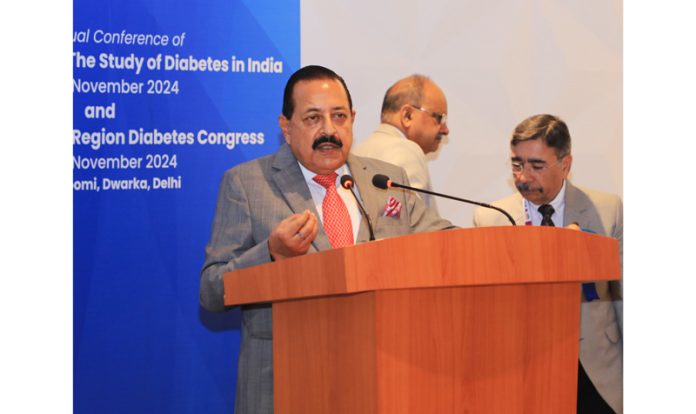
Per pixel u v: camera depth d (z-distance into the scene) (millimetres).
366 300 1803
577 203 4113
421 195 3928
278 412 2162
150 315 3584
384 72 3896
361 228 2975
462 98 4004
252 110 3713
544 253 1919
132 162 3553
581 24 4137
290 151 3084
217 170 3672
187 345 3633
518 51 4070
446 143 3990
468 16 4000
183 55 3615
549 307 2012
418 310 1823
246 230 2898
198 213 3648
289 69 3764
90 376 3502
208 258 2865
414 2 3924
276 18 3738
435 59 3963
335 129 3027
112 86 3520
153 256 3586
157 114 3586
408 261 1747
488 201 4051
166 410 3611
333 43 3824
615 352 4102
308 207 2955
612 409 4102
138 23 3551
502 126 4062
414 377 1818
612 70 4180
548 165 4082
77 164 3475
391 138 3895
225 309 2793
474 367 1896
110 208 3523
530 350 1979
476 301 1897
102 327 3516
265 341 2729
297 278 1853
